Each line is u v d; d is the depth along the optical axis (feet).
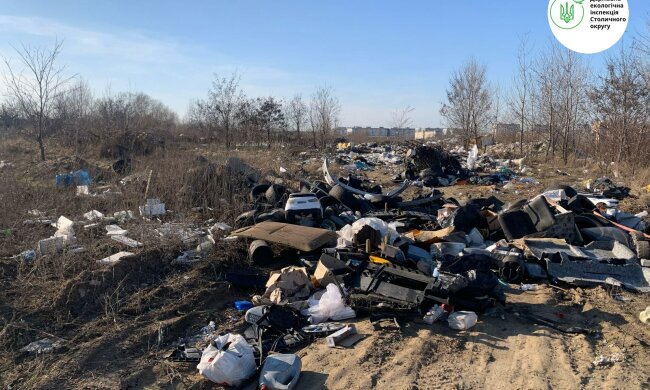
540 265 21.43
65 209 29.73
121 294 18.57
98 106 78.38
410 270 18.70
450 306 16.94
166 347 15.57
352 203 30.96
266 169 43.98
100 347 14.97
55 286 18.40
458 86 94.27
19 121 68.85
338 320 17.24
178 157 38.55
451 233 24.43
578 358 14.34
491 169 62.85
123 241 22.99
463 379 13.26
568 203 27.81
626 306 18.06
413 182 51.31
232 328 16.97
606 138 58.44
